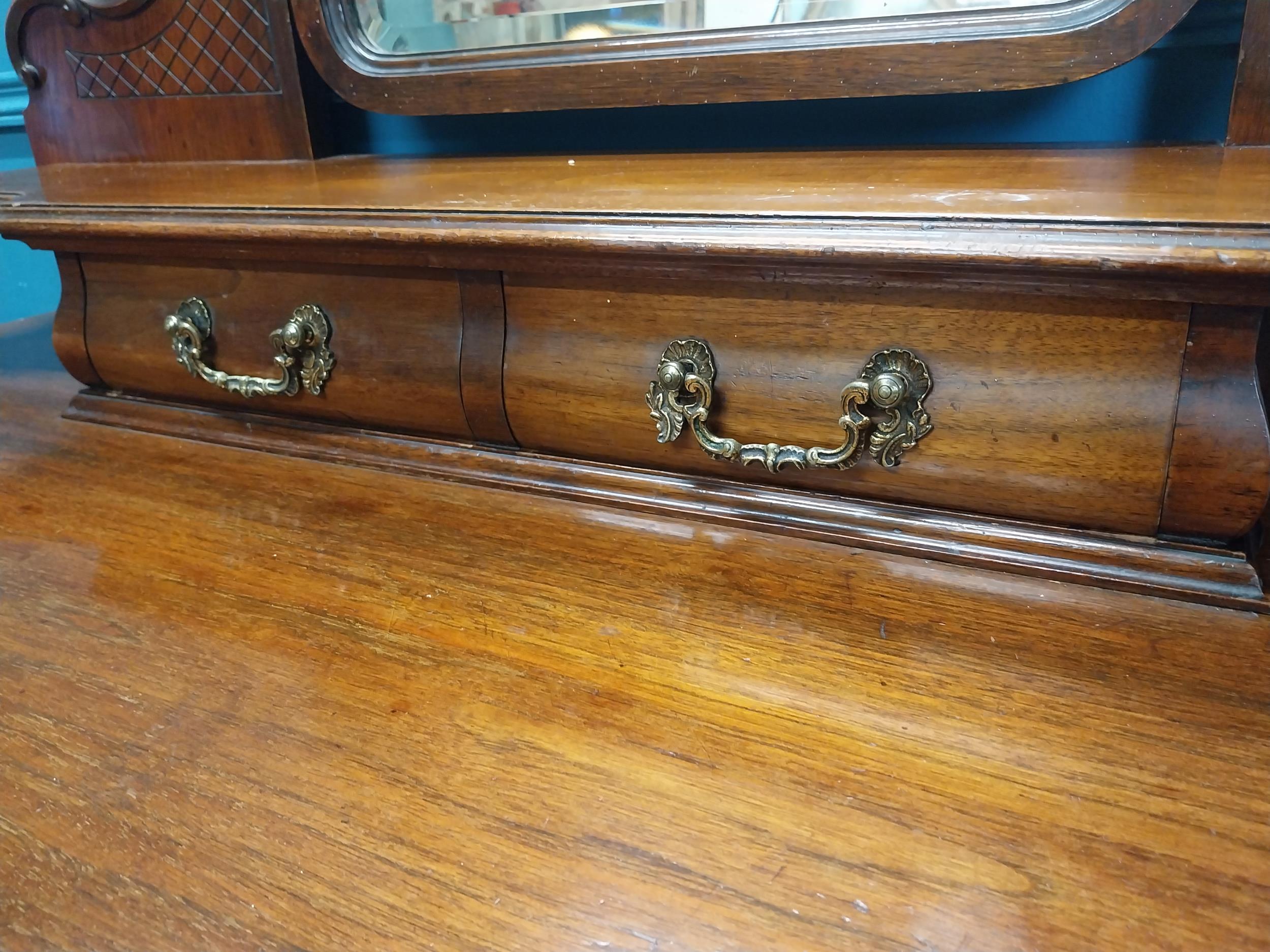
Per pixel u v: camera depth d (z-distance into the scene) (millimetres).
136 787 401
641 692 446
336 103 1019
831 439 542
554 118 944
